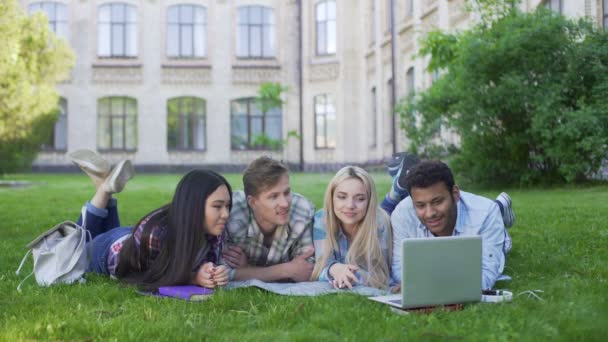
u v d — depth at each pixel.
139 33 30.14
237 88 30.38
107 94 30.02
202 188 3.98
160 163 30.17
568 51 12.05
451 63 13.45
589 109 11.50
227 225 4.35
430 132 14.27
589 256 5.02
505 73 12.44
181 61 30.23
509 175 12.96
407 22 22.34
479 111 12.33
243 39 30.45
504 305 3.31
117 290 3.90
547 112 11.77
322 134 29.88
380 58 25.58
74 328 3.04
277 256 4.41
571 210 8.08
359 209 4.08
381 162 25.61
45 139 22.12
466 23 17.00
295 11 30.33
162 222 4.14
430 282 3.30
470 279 3.39
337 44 29.19
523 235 6.25
